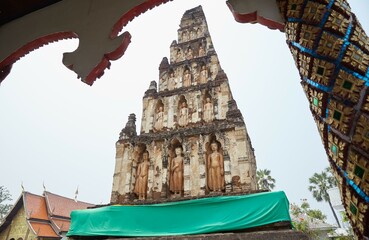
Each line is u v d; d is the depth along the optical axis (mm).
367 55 1607
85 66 3135
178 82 18906
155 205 11898
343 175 1545
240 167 12875
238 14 2541
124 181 14977
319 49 1732
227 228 10234
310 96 1852
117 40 3098
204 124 15875
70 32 3363
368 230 1352
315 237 23953
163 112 17562
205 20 22969
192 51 20812
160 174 14586
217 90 16781
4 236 28391
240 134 13820
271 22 2418
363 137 1417
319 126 1786
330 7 1805
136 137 16312
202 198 11617
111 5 3285
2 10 3656
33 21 3617
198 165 13836
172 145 15422
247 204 10555
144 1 3123
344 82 1575
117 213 12180
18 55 3650
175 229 10938
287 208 10219
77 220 12688
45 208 31594
